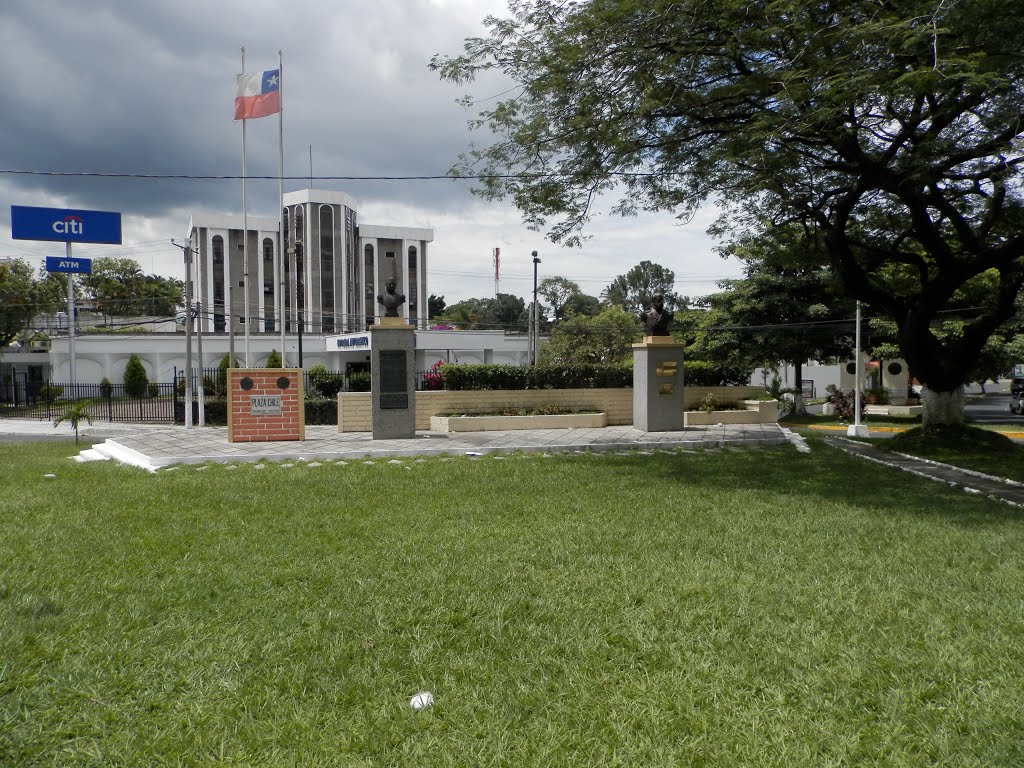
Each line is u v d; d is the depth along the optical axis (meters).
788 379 44.88
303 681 3.77
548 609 4.79
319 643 4.23
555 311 63.69
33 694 3.61
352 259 53.78
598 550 6.34
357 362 42.34
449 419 17.30
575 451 14.19
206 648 4.15
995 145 11.58
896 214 16.09
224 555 6.15
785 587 5.27
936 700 3.60
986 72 9.43
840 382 42.66
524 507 8.31
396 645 4.22
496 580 5.41
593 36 11.17
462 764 3.03
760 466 12.01
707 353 31.36
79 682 3.74
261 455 12.79
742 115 12.02
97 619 4.60
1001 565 5.93
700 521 7.56
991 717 3.40
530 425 18.05
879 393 34.91
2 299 41.25
